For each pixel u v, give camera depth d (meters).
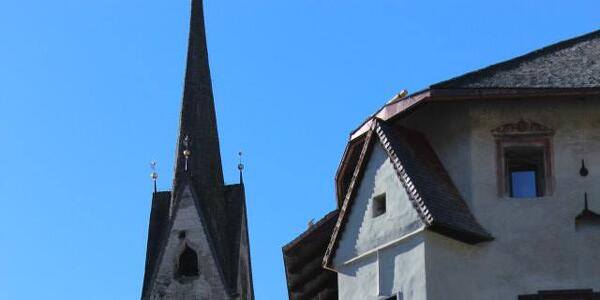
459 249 39.47
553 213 39.78
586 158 40.16
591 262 39.22
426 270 38.69
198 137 102.81
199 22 107.88
